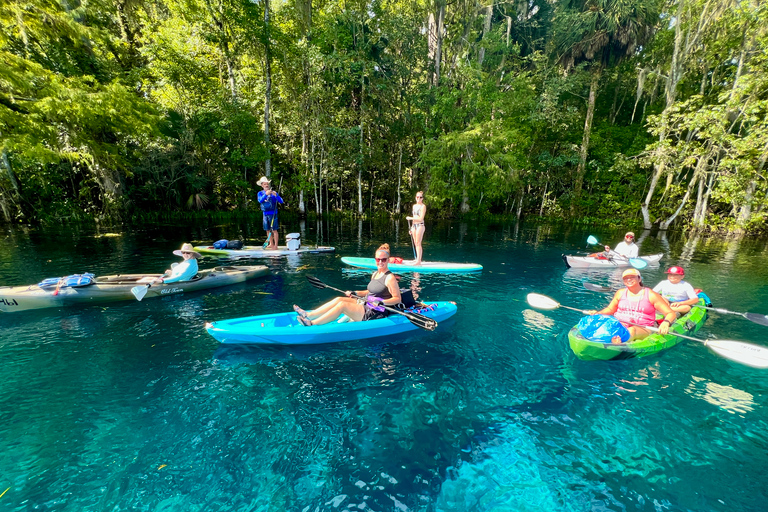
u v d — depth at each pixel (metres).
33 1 10.17
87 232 14.11
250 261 9.44
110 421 3.06
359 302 4.88
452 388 3.66
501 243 13.66
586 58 22.05
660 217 21.47
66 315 5.45
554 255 11.21
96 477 2.48
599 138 24.03
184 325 5.13
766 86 14.62
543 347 4.62
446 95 20.88
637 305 4.65
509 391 3.62
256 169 23.52
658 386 3.73
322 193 25.70
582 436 2.97
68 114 11.02
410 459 2.71
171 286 6.45
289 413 3.22
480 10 23.44
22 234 13.22
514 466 2.65
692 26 18.50
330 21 20.47
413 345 4.63
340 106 22.59
